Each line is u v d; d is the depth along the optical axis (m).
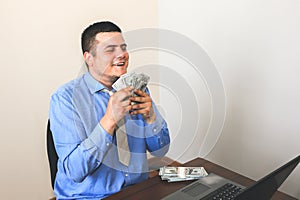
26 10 1.90
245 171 2.16
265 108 1.94
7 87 1.96
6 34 1.88
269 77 1.87
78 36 2.12
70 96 1.31
